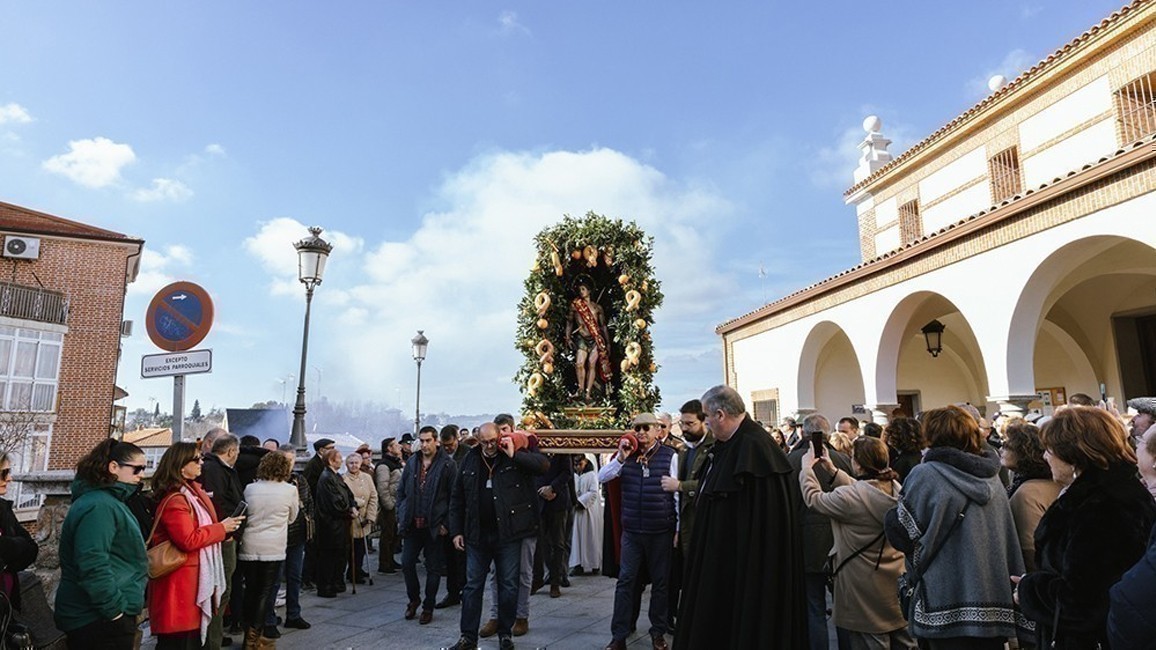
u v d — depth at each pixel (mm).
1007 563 3525
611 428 8805
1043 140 14383
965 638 3432
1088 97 13281
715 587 3898
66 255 26453
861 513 4324
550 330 9508
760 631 3650
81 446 25734
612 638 6012
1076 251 9625
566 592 8445
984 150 16219
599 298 9953
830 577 5336
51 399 25281
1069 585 2730
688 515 6156
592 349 9414
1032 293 10250
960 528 3514
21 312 24625
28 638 3883
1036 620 2947
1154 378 13633
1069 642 2756
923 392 17969
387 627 6965
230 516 5801
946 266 11883
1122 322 14094
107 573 3871
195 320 6176
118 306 27188
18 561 4137
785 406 18172
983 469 3574
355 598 8461
